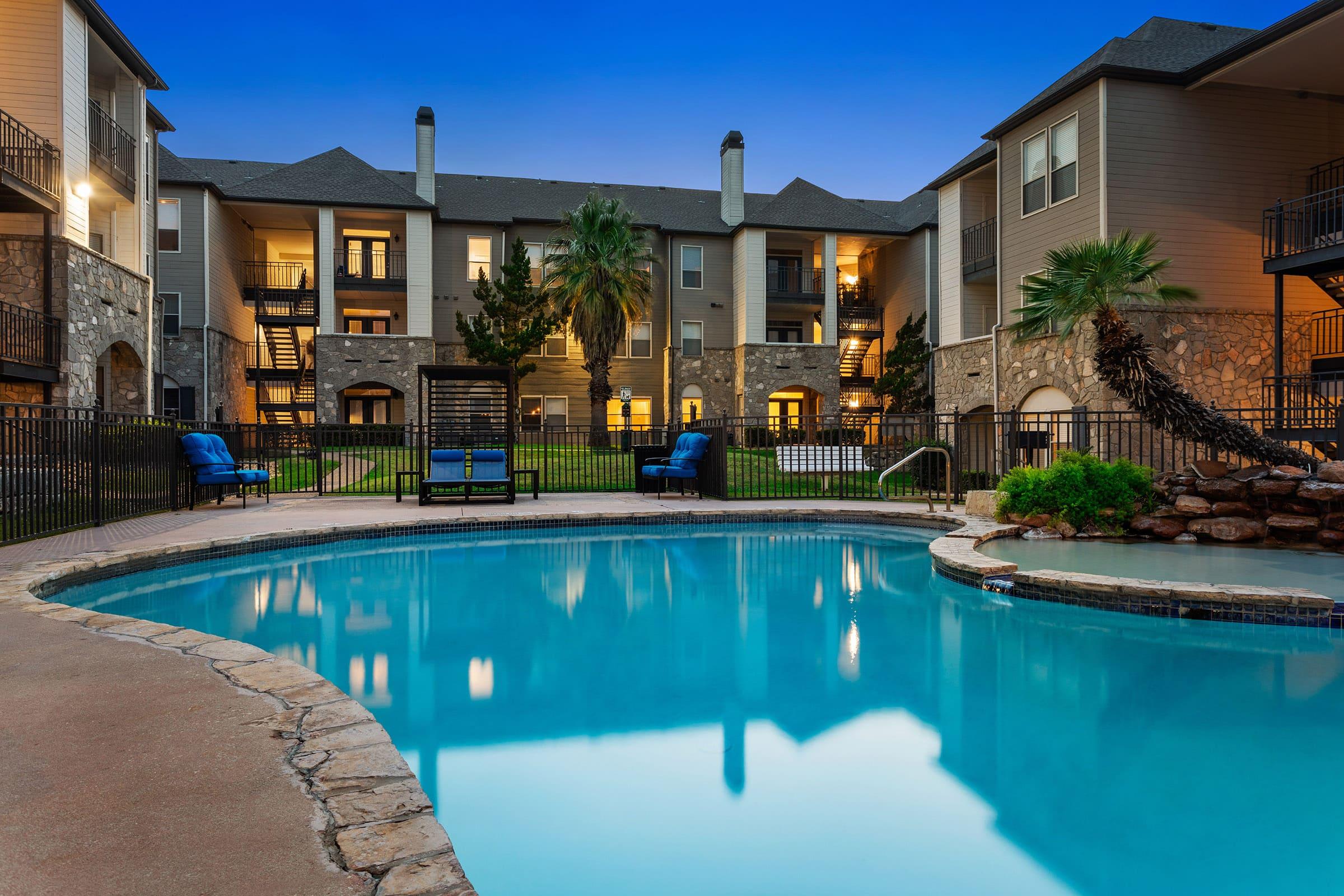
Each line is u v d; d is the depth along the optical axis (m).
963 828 2.10
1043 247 14.59
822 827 2.10
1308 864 1.90
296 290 24.11
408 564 6.85
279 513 9.47
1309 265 11.41
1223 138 13.24
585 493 13.31
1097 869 1.88
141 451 8.95
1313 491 6.67
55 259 12.31
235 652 3.18
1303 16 10.68
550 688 3.36
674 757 2.62
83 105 13.06
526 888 1.78
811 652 3.98
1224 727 2.88
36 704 2.50
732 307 26.97
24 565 5.29
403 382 23.45
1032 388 14.77
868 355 28.52
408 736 2.80
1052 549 6.57
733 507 10.38
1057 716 3.00
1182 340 12.90
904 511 9.71
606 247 21.73
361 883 1.45
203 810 1.75
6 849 1.56
